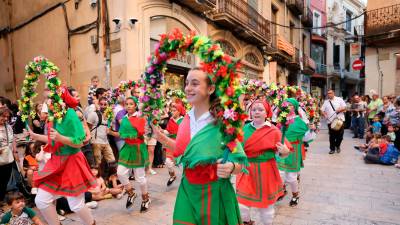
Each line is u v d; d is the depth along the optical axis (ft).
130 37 28.04
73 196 11.04
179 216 7.39
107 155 20.10
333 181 21.26
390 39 50.31
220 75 7.03
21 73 41.96
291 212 15.38
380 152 27.07
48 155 15.66
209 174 7.29
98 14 29.91
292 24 71.51
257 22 51.31
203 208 7.29
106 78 29.27
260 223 14.23
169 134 20.49
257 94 19.06
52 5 35.83
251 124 11.94
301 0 73.15
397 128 30.17
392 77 51.55
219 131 7.26
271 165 11.71
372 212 15.26
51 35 36.42
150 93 9.02
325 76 94.68
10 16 43.29
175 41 8.11
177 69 34.45
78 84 33.09
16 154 16.63
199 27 37.65
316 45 92.32
